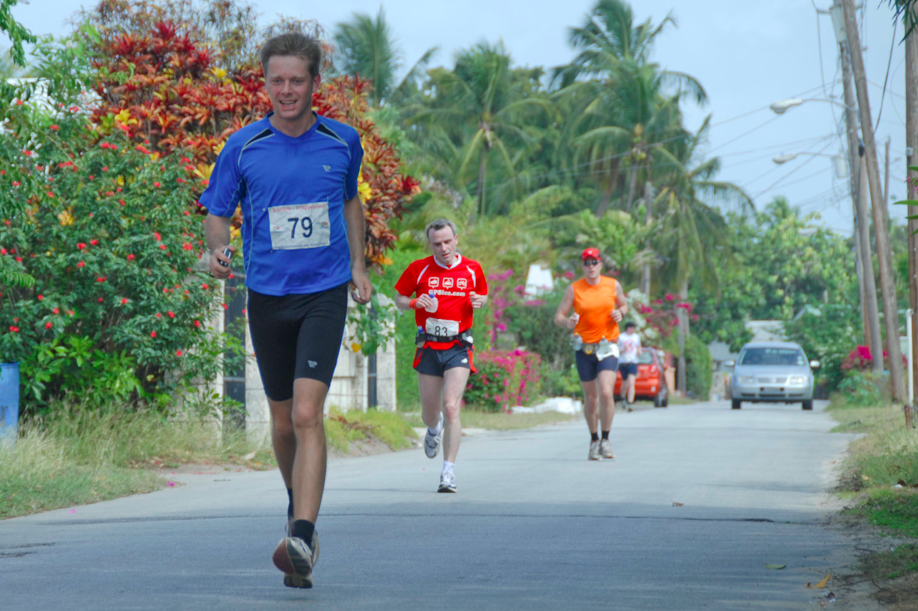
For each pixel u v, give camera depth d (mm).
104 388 37281
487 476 33938
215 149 45594
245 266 16047
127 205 38062
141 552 19297
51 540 21328
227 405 41094
